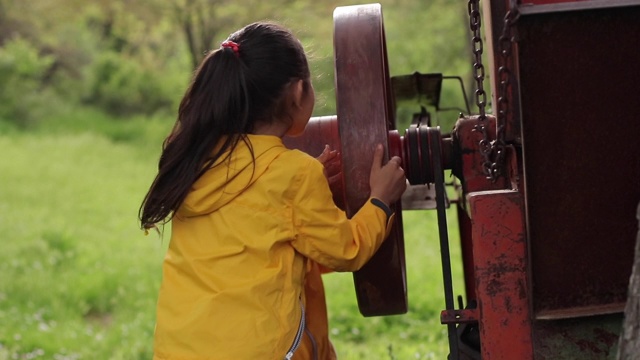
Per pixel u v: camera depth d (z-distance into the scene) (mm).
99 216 13750
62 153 20250
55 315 8500
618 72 2836
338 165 3631
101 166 18828
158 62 26250
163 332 3148
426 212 12258
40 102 25047
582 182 2967
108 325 8508
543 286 3100
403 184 3314
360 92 3316
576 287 3090
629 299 2699
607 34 2795
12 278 9625
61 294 9102
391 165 3283
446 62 16625
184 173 3199
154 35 23828
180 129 3275
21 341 7465
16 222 12953
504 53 2912
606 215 3004
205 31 19703
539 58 2826
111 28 27203
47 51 28000
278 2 19016
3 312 8336
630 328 2686
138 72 26125
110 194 15656
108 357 7156
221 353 3059
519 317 3150
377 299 3592
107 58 26453
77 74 27688
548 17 2754
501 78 2961
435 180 3414
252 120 3246
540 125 2902
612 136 2912
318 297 3559
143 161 19781
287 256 3164
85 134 22938
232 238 3141
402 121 12219
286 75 3248
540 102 2875
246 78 3215
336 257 3145
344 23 3410
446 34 16891
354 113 3309
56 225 12750
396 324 7551
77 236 12141
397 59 16828
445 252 3355
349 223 3184
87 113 25375
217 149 3217
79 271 10117
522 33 2795
